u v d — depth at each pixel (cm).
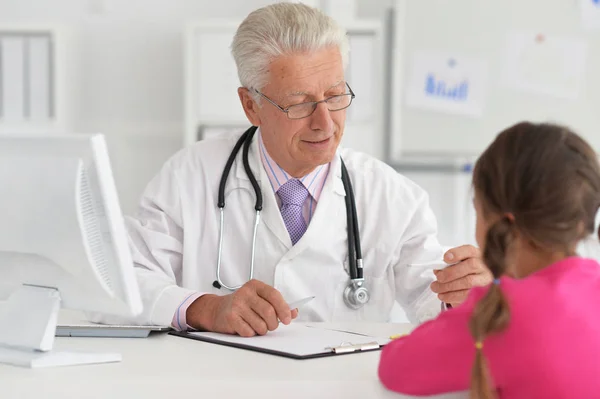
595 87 297
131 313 112
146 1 309
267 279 170
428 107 300
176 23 310
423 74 300
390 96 300
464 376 92
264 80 159
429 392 96
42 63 293
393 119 300
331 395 99
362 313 173
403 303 181
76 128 310
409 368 95
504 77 298
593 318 90
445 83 299
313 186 171
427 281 170
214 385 99
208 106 288
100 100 310
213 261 172
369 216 175
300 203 171
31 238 110
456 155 300
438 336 94
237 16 309
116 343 128
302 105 156
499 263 92
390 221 175
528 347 87
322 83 156
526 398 89
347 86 162
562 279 91
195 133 289
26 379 101
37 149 109
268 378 101
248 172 171
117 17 309
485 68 299
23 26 292
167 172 177
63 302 116
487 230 94
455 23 298
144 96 311
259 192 170
